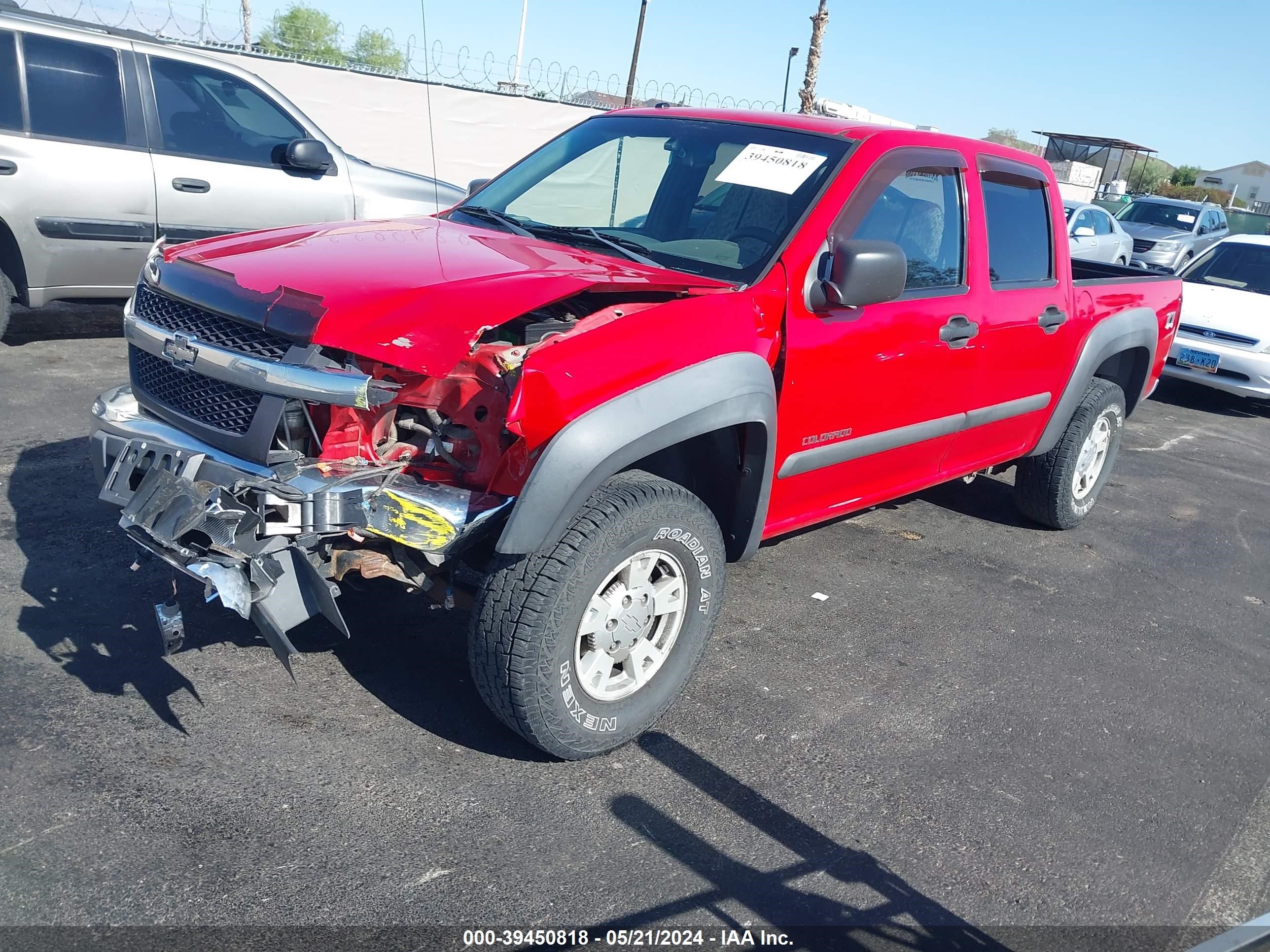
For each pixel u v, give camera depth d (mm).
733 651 3820
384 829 2629
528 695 2742
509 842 2645
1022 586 4844
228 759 2816
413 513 2568
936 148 4031
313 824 2611
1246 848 3037
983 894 2689
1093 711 3742
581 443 2615
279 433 2697
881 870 2727
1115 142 32250
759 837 2791
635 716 3047
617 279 2957
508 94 14648
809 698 3559
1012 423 4793
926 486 4555
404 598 3820
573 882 2531
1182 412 9641
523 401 2520
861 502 4172
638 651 3061
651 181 3918
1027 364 4609
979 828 2957
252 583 2523
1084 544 5562
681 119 4145
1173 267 18406
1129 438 8297
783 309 3332
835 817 2920
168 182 6520
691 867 2641
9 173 5949
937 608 4465
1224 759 3535
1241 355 9148
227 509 2504
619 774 2992
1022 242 4566
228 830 2549
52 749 2758
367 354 2539
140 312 3119
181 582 3770
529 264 3092
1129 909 2707
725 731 3285
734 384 3027
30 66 6023
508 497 2680
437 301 2680
